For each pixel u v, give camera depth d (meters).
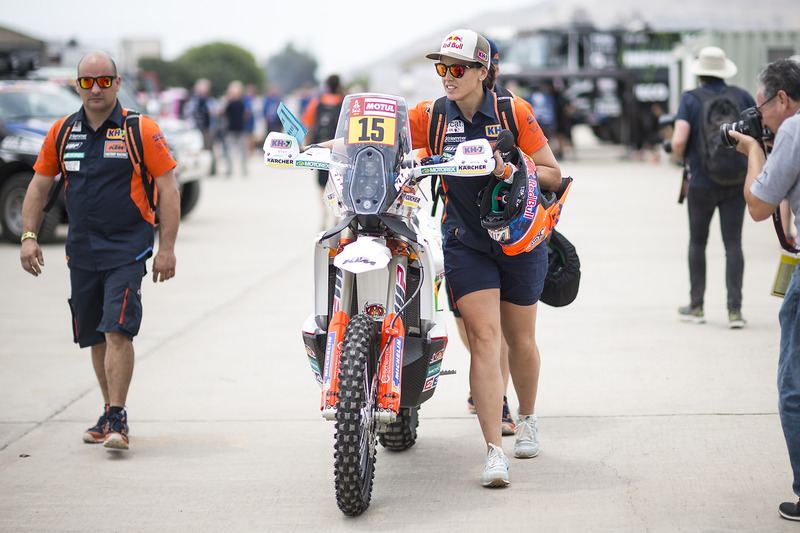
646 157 73.75
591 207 41.28
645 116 73.38
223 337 19.44
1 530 10.47
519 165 10.80
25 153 32.19
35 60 41.19
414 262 11.27
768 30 56.41
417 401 11.36
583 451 12.48
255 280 25.78
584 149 90.94
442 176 11.41
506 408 13.31
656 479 11.40
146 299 23.41
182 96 86.38
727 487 11.07
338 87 31.36
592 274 25.39
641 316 20.23
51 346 19.06
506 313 11.79
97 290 13.19
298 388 15.77
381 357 10.59
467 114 11.23
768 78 10.34
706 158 18.25
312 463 12.40
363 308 11.10
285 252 30.66
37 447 13.30
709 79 18.84
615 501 10.78
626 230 33.81
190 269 27.66
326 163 10.61
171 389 15.86
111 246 12.91
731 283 18.86
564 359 16.98
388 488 11.51
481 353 11.35
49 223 32.12
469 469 12.06
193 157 38.16
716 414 13.71
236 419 14.26
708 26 75.88
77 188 12.84
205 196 51.31
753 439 12.62
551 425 13.57
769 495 10.78
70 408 15.06
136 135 12.84
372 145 10.36
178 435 13.61
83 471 12.30
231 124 64.81
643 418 13.68
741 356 16.78
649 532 9.90
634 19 80.06
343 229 10.75
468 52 10.71
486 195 10.83
